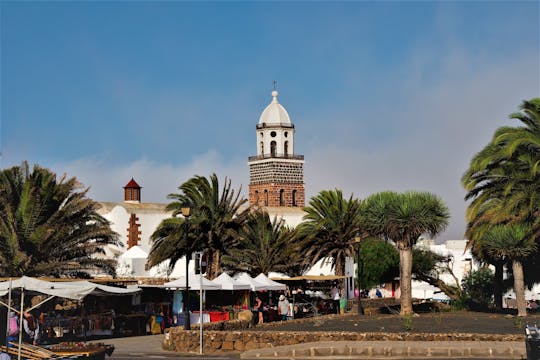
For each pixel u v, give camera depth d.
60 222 44.47
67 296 27.61
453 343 25.73
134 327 38.62
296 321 38.62
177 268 60.75
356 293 59.31
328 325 35.34
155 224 77.06
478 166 43.69
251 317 37.28
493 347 24.25
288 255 57.06
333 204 58.56
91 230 45.84
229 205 54.69
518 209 42.31
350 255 58.38
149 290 44.81
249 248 56.94
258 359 25.20
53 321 35.81
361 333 27.88
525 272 52.50
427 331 30.41
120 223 75.00
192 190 54.09
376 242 73.88
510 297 68.25
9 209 43.00
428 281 67.12
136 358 26.62
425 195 47.44
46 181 44.84
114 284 43.91
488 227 43.47
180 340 29.56
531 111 42.84
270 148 125.62
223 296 46.56
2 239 43.06
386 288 83.75
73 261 45.72
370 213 47.72
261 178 124.62
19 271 42.75
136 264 60.22
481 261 52.31
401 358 23.98
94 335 36.69
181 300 43.50
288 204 124.50
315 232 58.09
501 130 43.47
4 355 21.53
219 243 53.81
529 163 42.59
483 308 52.75
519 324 32.66
